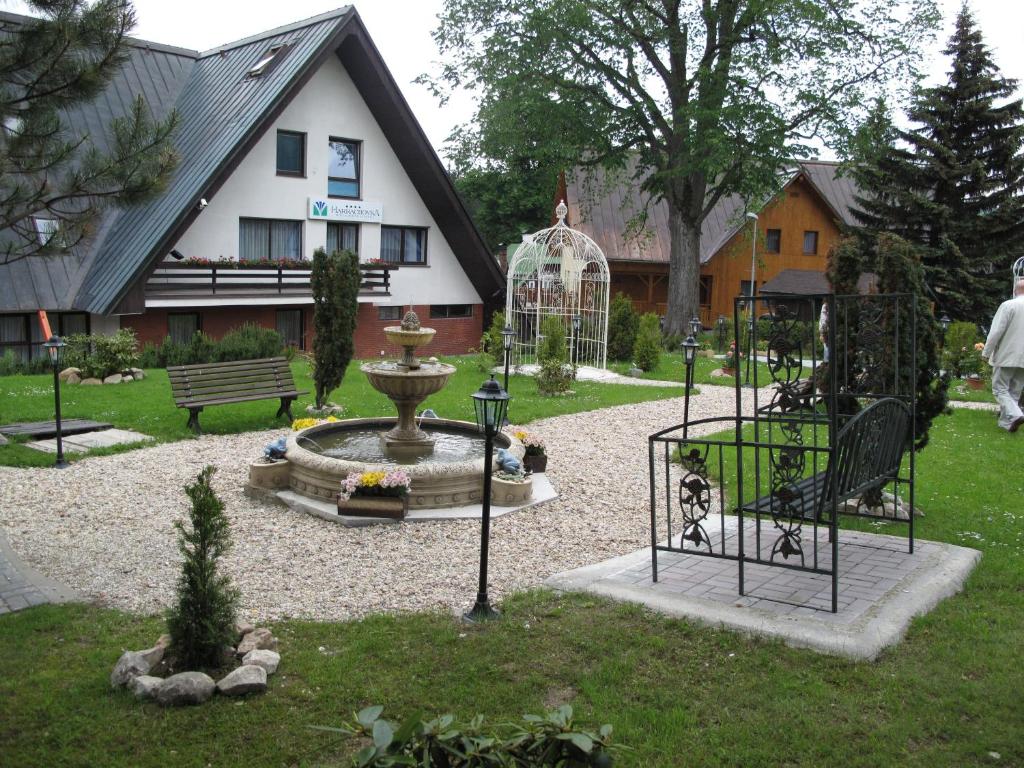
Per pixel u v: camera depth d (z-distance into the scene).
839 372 8.08
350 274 13.63
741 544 5.75
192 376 11.96
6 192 9.06
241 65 26.38
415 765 2.47
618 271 42.19
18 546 7.12
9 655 4.93
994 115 32.22
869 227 33.53
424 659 4.95
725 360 23.70
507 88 28.80
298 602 5.98
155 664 4.65
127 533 7.55
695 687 4.58
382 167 28.84
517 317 26.05
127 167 9.19
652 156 31.47
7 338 21.98
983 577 6.23
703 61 28.91
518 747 2.73
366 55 26.11
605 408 15.54
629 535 7.74
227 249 25.42
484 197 43.94
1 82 8.91
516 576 6.59
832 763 3.88
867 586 5.91
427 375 9.60
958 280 31.38
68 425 11.84
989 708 4.30
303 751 3.99
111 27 9.05
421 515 8.12
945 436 12.41
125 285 21.33
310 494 8.52
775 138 27.91
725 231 42.84
